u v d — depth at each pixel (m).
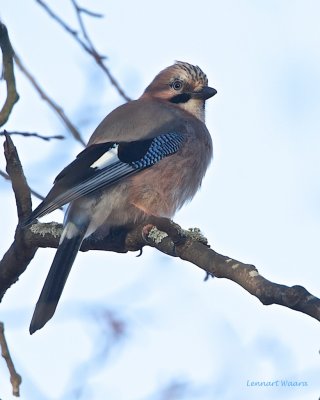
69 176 9.80
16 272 8.98
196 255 7.81
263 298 6.78
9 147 8.65
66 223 9.48
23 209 8.88
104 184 10.09
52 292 8.84
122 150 10.52
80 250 9.52
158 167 10.68
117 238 9.34
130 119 11.05
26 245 8.86
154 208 10.64
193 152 11.16
